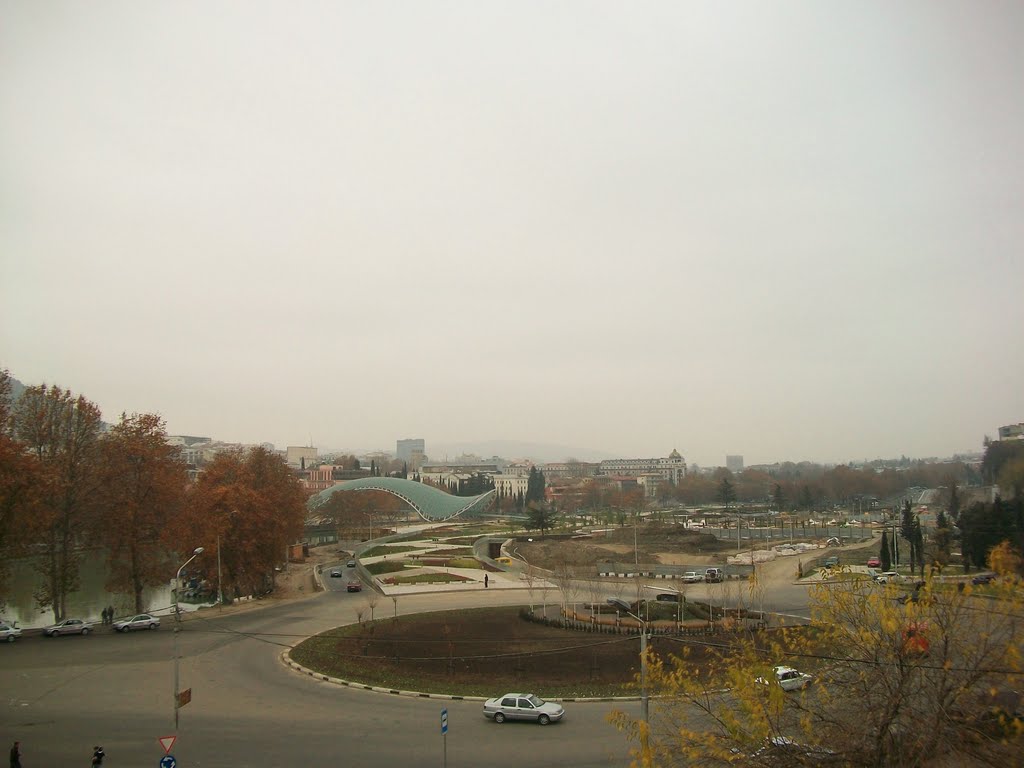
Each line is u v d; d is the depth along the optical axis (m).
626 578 86.12
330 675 46.62
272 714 39.06
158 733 36.16
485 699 41.47
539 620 62.56
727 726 18.92
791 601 72.38
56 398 73.50
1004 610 17.38
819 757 18.08
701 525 160.00
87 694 43.09
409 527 181.88
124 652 54.19
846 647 19.41
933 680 17.30
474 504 195.62
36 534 64.50
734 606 67.00
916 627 17.67
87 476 72.12
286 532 94.75
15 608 79.75
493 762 31.72
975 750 16.52
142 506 71.69
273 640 58.12
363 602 77.38
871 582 20.62
